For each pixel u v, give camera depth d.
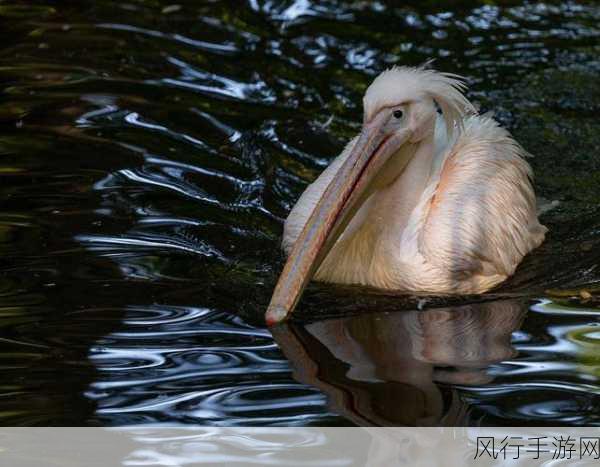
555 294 11.15
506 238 11.91
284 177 13.51
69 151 13.70
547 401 8.85
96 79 15.69
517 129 14.80
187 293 10.75
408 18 18.06
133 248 11.60
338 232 10.80
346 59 16.69
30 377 9.13
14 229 11.85
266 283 11.07
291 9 18.39
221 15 18.11
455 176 12.02
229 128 14.56
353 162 11.08
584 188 13.59
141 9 18.25
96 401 8.80
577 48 17.02
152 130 14.38
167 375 9.23
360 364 9.51
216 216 12.45
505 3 18.67
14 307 10.31
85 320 10.12
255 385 9.10
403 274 11.40
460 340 10.02
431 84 11.38
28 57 16.27
